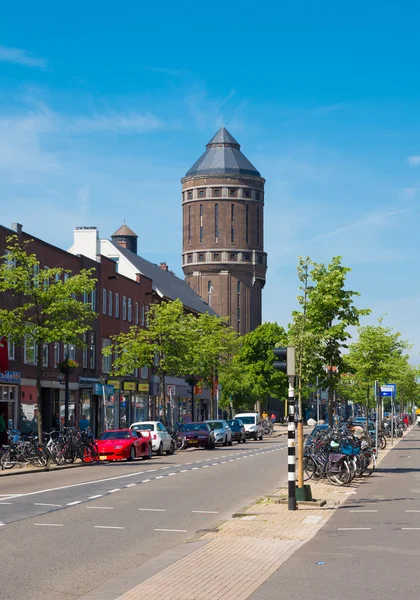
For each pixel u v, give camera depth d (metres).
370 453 31.14
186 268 147.38
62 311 40.59
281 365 19.84
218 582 10.98
